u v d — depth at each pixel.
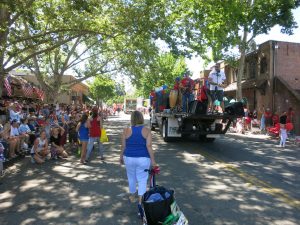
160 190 4.75
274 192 7.41
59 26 15.76
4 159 10.05
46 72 33.50
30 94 27.50
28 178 8.94
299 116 24.92
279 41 28.83
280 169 10.10
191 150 14.01
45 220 5.75
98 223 5.59
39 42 14.59
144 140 5.79
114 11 16.50
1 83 14.93
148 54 25.84
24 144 12.72
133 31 16.22
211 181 8.44
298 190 7.62
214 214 5.96
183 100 15.14
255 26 24.06
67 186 8.04
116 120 44.09
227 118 14.65
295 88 28.30
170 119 16.14
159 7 16.11
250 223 5.53
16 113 14.24
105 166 10.63
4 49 13.45
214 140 17.72
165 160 11.52
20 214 6.06
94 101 74.50
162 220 4.52
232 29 22.72
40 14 15.88
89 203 6.68
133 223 5.58
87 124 11.16
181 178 8.77
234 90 35.34
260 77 30.58
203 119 15.26
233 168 10.11
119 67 31.95
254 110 29.20
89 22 15.84
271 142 18.12
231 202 6.68
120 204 6.60
